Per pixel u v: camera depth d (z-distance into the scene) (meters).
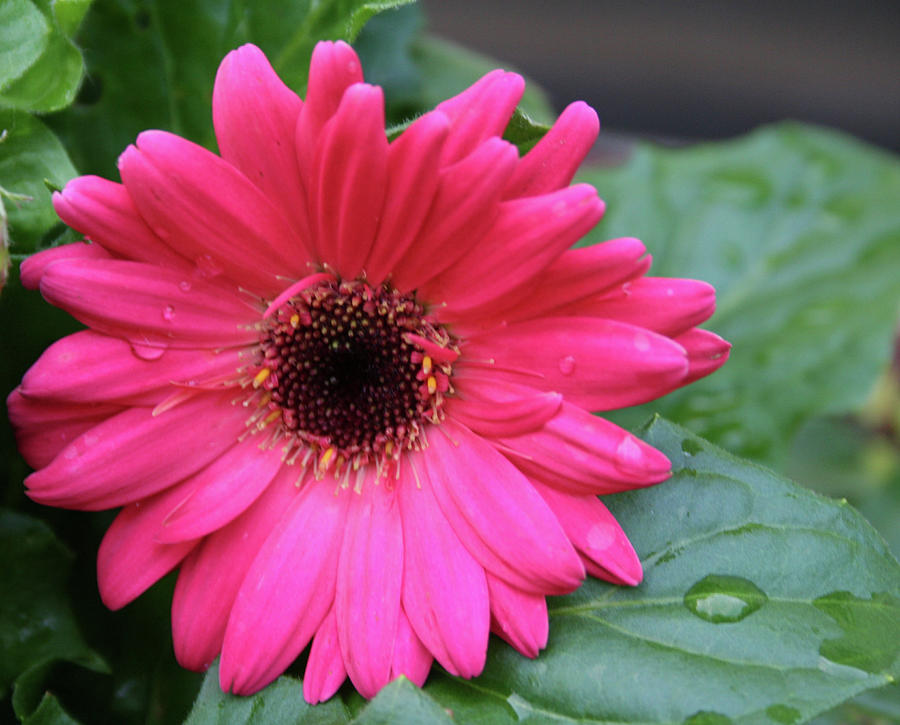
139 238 0.36
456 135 0.36
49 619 0.39
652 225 0.49
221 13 0.40
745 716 0.35
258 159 0.36
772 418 0.46
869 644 0.36
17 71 0.37
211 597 0.37
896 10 0.71
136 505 0.37
